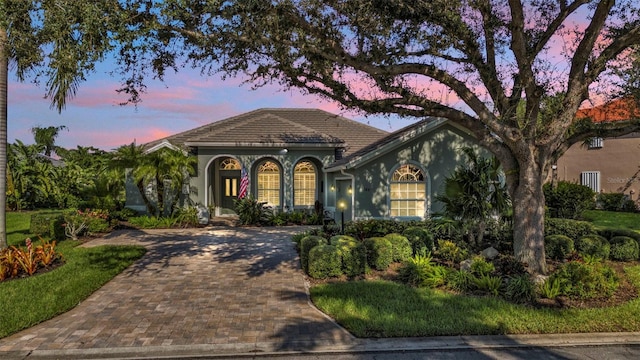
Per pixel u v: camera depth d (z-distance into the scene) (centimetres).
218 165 2366
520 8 880
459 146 1736
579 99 954
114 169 1953
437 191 1719
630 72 1033
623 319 689
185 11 724
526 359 564
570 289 798
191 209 1973
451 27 853
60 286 865
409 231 1159
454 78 895
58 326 672
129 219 1961
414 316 692
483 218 1148
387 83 939
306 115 2736
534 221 950
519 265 908
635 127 973
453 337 629
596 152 2792
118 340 615
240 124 2248
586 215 2227
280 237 1588
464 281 845
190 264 1126
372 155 1661
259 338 623
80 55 673
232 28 772
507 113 943
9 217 2144
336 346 601
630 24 999
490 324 657
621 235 1245
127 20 701
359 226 1325
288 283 934
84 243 1456
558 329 652
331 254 960
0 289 831
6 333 633
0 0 646
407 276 923
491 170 1194
